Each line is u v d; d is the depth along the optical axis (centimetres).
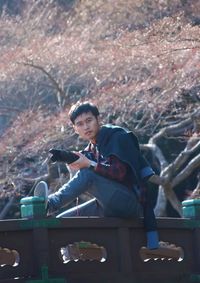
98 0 2250
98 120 755
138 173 748
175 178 2008
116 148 730
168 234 801
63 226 715
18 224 694
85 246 774
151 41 1875
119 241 749
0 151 1953
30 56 2120
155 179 1992
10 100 2344
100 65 2083
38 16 2397
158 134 2066
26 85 2253
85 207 780
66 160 713
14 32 2331
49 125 1938
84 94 2192
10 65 2141
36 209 705
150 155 2398
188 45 1822
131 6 2133
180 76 1869
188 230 820
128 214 748
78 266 725
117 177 726
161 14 2070
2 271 685
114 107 1936
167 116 1975
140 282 764
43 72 2167
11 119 2230
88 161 720
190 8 1947
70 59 2134
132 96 1934
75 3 2488
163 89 1911
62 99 2244
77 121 748
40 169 2031
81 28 2298
